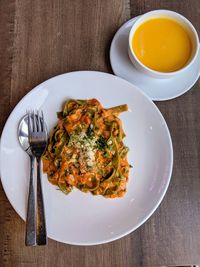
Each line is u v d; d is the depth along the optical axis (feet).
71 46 1.36
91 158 1.22
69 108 1.27
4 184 1.17
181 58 1.29
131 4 1.42
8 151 1.20
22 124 1.23
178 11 1.43
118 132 1.26
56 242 1.19
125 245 1.21
